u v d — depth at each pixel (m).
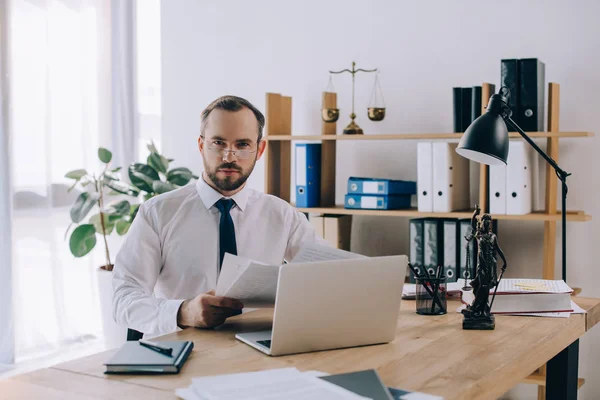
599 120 3.15
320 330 1.54
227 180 2.15
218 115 2.12
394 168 3.62
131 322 1.91
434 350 1.57
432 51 3.50
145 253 2.17
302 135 3.50
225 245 2.22
